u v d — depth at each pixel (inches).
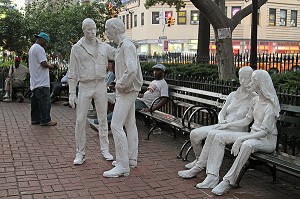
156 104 341.1
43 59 370.3
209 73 437.4
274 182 221.0
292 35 1797.5
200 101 307.9
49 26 656.4
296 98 224.1
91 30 252.5
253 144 199.2
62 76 601.6
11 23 644.7
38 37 378.9
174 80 375.9
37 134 341.1
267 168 237.6
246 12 416.8
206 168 216.8
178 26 1769.2
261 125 204.5
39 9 728.3
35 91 374.3
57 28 658.2
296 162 191.2
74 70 258.8
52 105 537.0
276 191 208.5
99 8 706.8
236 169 202.2
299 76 307.0
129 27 1952.5
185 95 337.1
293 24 1800.0
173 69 463.8
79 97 255.0
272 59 478.9
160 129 352.8
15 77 576.1
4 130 356.8
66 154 275.6
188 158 268.8
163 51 1550.2
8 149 287.3
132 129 244.5
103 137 267.4
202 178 225.9
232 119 226.5
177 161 261.4
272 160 191.5
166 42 1535.4
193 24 1764.3
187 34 1770.4
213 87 313.0
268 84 205.2
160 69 352.2
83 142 254.1
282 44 1775.3
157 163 256.5
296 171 175.2
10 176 225.6
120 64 231.8
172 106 360.8
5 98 572.1
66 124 390.6
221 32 396.8
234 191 206.8
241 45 1713.8
